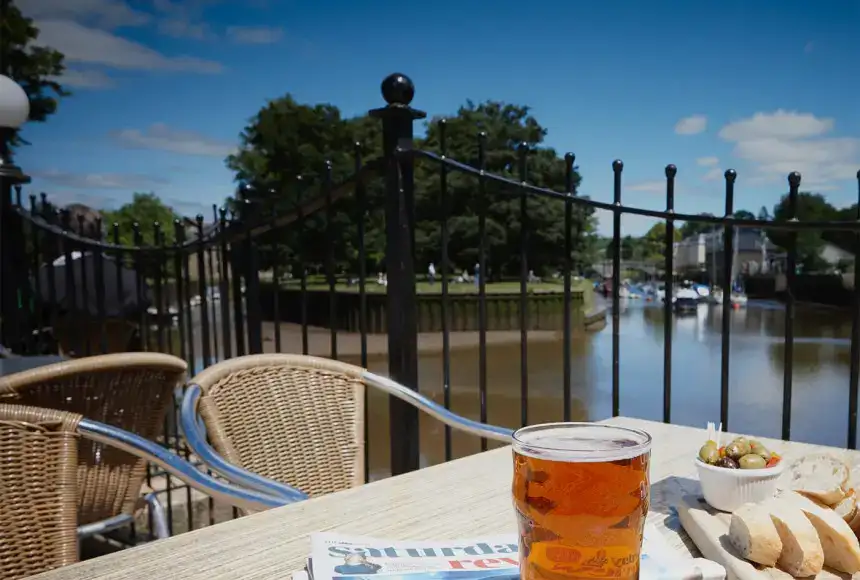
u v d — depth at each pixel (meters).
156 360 1.85
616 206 1.97
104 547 2.39
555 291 28.69
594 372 20.23
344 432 1.65
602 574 0.53
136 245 3.79
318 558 0.70
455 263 40.84
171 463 1.19
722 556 0.73
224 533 0.84
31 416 1.27
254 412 1.53
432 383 17.56
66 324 4.31
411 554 0.72
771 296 54.53
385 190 2.33
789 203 1.70
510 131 34.44
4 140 3.67
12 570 1.22
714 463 0.86
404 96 2.29
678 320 40.53
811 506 0.74
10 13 12.48
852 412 1.68
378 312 26.48
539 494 0.54
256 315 3.10
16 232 3.81
